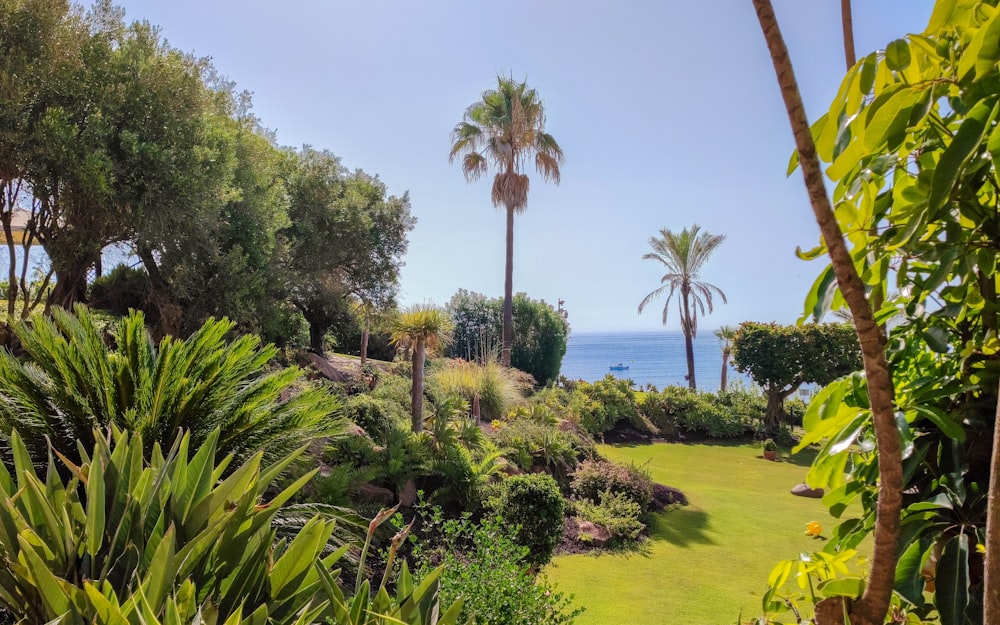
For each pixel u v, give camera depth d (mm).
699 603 4812
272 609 1886
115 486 2127
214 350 3961
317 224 14352
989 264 1149
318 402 4074
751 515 7781
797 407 17766
